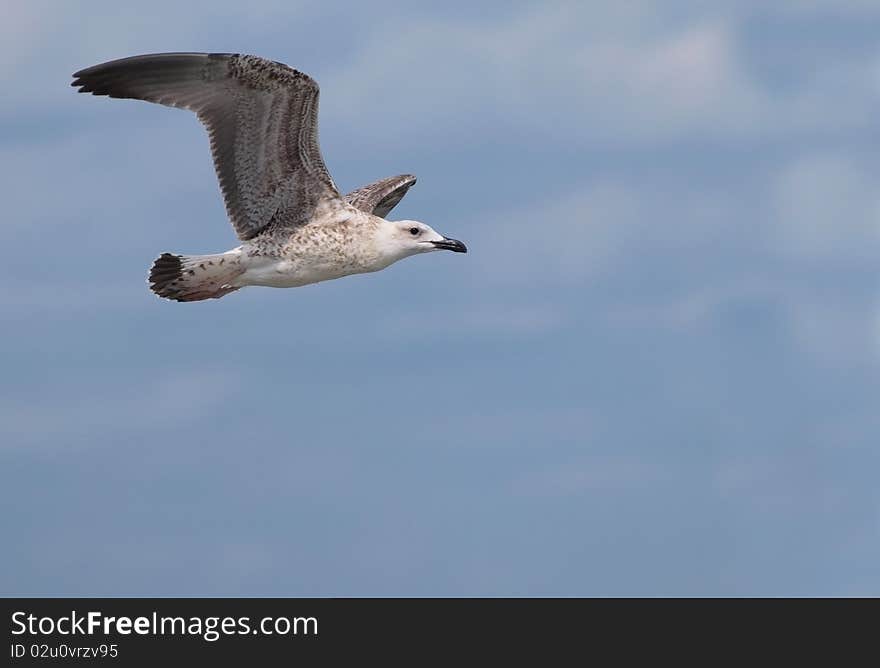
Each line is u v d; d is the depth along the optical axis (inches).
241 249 687.7
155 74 661.3
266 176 681.0
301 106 663.8
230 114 669.3
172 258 685.9
